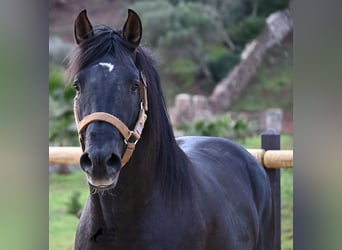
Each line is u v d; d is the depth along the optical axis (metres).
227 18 34.03
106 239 4.83
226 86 30.47
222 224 5.39
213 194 5.46
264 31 32.78
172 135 5.07
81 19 4.76
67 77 4.66
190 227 4.93
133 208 4.74
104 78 4.46
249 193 6.41
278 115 26.44
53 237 11.55
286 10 33.78
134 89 4.55
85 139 4.43
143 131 4.74
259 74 31.84
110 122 4.35
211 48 32.72
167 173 4.93
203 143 6.62
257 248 6.51
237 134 22.48
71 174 18.11
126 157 4.51
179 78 31.64
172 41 31.53
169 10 32.00
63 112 17.81
